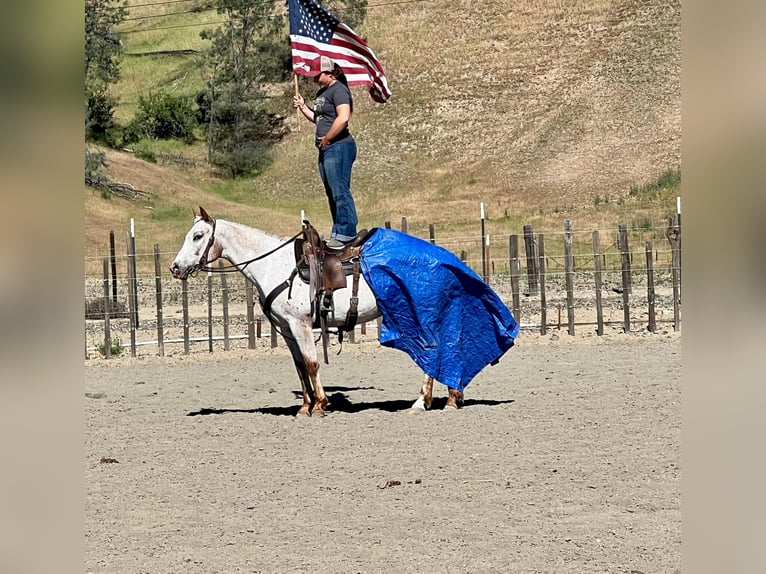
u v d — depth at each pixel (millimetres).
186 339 19625
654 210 48000
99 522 8070
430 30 74000
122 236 47938
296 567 6793
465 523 7707
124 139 63531
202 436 11680
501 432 11180
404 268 12281
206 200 55969
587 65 66375
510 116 63094
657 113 59312
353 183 57938
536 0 73625
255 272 12547
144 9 78750
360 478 9305
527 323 21750
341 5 76875
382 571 6641
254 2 71125
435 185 56531
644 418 11648
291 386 15625
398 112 65562
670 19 68000
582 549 6969
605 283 29344
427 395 12727
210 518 8125
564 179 54719
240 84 66750
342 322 12445
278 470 9781
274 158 61719
